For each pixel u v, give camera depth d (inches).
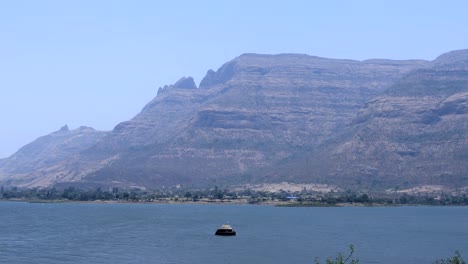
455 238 7244.1
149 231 7844.5
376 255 5531.5
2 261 4948.3
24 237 6904.5
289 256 5374.0
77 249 5728.3
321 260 5162.4
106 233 7509.8
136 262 4945.9
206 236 7185.0
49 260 5012.3
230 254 5462.6
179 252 5565.9
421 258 5359.3
